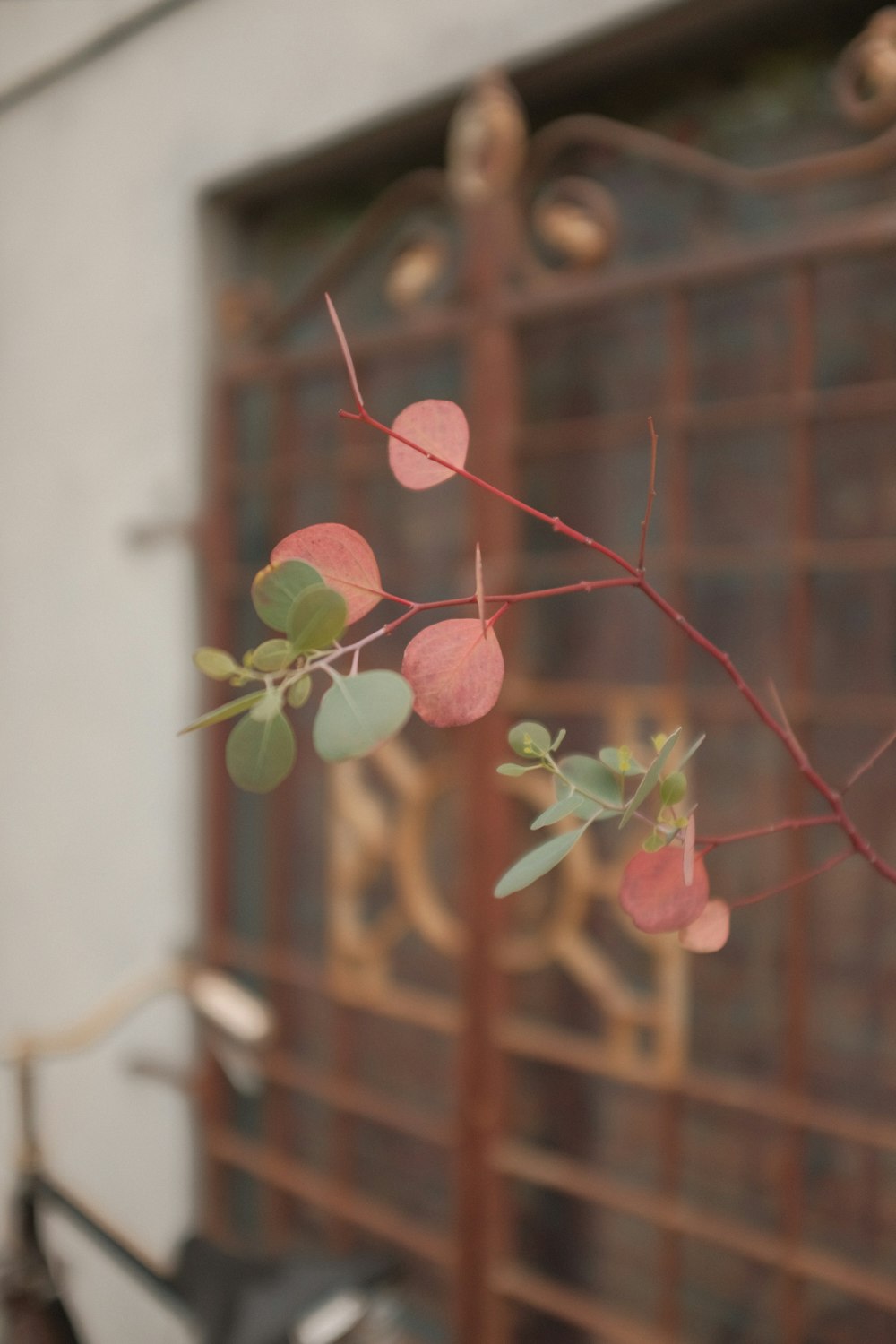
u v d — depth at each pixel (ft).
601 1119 10.41
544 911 10.52
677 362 9.36
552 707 10.49
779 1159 9.34
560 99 10.41
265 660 2.12
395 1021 11.94
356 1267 8.02
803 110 9.14
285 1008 12.80
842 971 8.87
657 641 9.87
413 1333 11.66
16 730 14.65
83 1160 13.94
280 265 12.86
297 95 11.47
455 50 10.18
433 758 11.41
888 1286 8.63
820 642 9.00
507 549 10.55
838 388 8.86
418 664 2.28
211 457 12.76
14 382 14.60
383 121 10.80
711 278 9.03
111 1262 13.28
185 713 12.92
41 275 14.21
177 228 12.69
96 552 13.73
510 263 10.36
